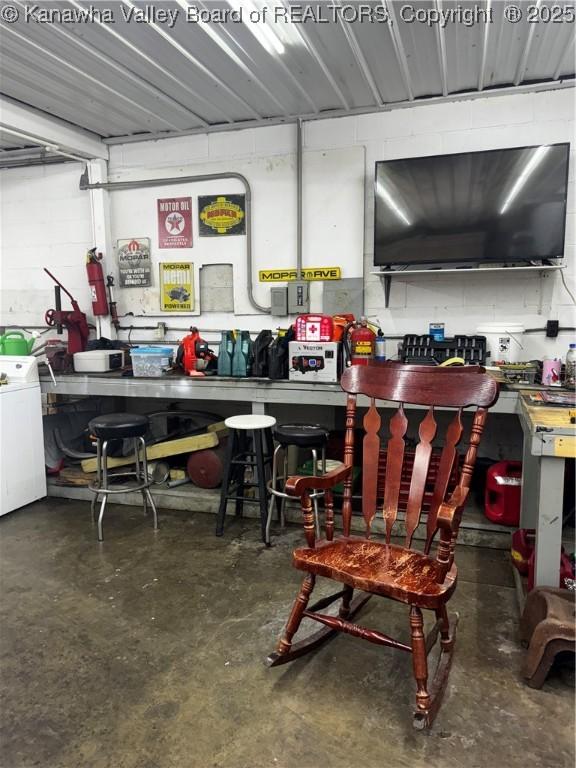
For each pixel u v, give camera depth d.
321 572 1.70
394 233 3.29
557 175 2.92
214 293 4.01
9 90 3.19
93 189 4.13
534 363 3.03
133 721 1.62
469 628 2.10
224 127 3.78
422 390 1.87
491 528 2.83
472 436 1.71
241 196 3.84
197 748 1.51
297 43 2.65
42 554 2.79
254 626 2.11
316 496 2.84
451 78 3.08
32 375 3.50
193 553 2.79
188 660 1.91
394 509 1.91
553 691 1.74
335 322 3.25
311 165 3.63
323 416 3.92
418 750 1.50
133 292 4.21
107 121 3.72
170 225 4.05
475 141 3.31
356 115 3.51
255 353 3.25
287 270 3.78
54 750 1.51
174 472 3.60
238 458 3.10
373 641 1.66
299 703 1.69
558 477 1.84
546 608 1.81
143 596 2.35
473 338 3.21
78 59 2.79
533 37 2.61
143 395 3.43
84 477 3.62
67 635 2.07
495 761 1.46
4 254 4.56
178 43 2.64
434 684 1.68
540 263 3.16
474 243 3.13
